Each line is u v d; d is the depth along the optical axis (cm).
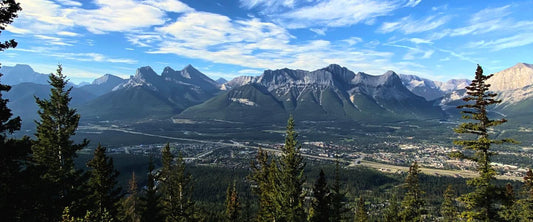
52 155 3634
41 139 3581
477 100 2769
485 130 2766
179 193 4775
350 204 13775
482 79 2742
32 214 2320
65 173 3534
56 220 2753
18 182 2117
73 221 2522
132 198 6506
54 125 3766
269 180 4688
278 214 4200
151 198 4169
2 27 2000
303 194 4206
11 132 2089
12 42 2028
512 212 4112
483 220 2759
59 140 3656
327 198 3944
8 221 2105
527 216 4025
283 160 4119
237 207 6250
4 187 2058
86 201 3466
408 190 4691
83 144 3894
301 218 4072
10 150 2066
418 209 4575
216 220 8931
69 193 3183
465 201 2862
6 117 2023
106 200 3747
